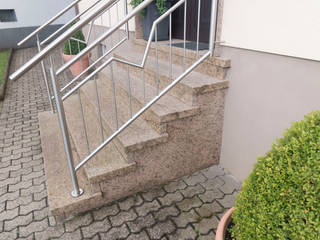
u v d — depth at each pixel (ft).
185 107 7.85
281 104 6.59
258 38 6.64
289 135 4.18
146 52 6.66
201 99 7.89
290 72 6.15
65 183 7.49
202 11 11.89
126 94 9.61
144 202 7.85
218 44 7.98
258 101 7.22
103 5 5.58
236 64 7.61
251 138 7.81
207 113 8.27
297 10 5.58
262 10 6.35
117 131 7.06
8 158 10.34
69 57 20.06
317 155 3.53
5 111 15.23
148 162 7.87
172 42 12.53
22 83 20.92
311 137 3.72
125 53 12.82
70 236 6.74
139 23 13.50
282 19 5.93
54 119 11.40
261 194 4.14
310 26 5.41
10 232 6.89
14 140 11.76
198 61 7.47
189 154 8.65
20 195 8.26
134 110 9.18
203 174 9.15
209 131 8.65
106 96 10.98
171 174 8.64
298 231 3.59
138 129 8.01
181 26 13.57
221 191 8.29
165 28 13.00
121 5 15.29
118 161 7.58
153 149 7.75
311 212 3.47
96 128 9.61
